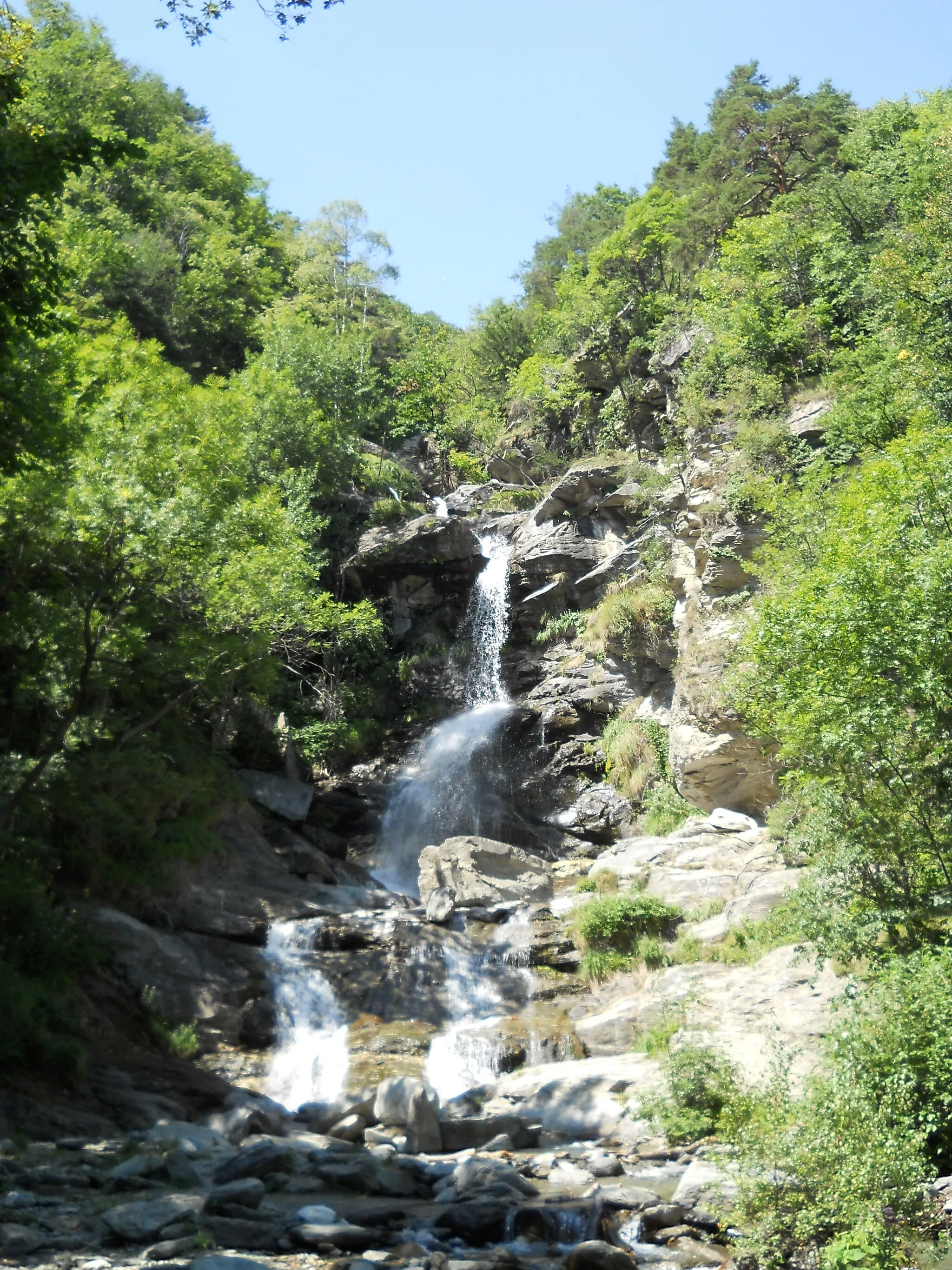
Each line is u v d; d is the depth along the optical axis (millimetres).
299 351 46656
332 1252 9828
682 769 27391
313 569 27641
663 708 31875
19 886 18438
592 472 39562
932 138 36156
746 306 39094
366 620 33969
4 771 20312
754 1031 16656
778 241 40594
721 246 44469
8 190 12508
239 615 23156
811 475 26875
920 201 34094
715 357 39031
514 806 32750
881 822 14508
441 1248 10594
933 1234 9703
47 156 12844
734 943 20547
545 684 35688
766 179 52062
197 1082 17203
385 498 44875
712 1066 15023
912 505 16469
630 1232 11195
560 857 30766
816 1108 10820
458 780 33844
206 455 23531
